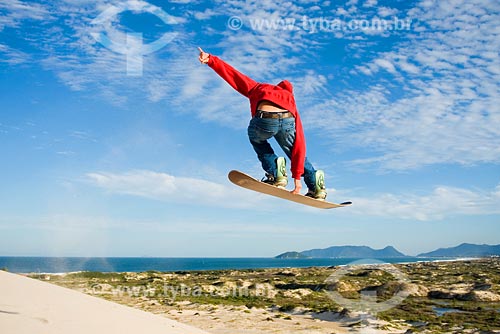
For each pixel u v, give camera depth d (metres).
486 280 67.19
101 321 8.15
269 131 6.09
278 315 35.75
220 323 32.09
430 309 41.12
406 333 28.98
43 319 7.32
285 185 6.34
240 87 6.33
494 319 34.72
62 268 152.38
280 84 6.45
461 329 30.55
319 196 6.53
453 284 61.09
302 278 77.06
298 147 6.19
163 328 9.36
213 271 108.12
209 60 6.21
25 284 11.82
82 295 12.45
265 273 96.12
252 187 6.38
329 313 36.03
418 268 116.12
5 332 6.11
